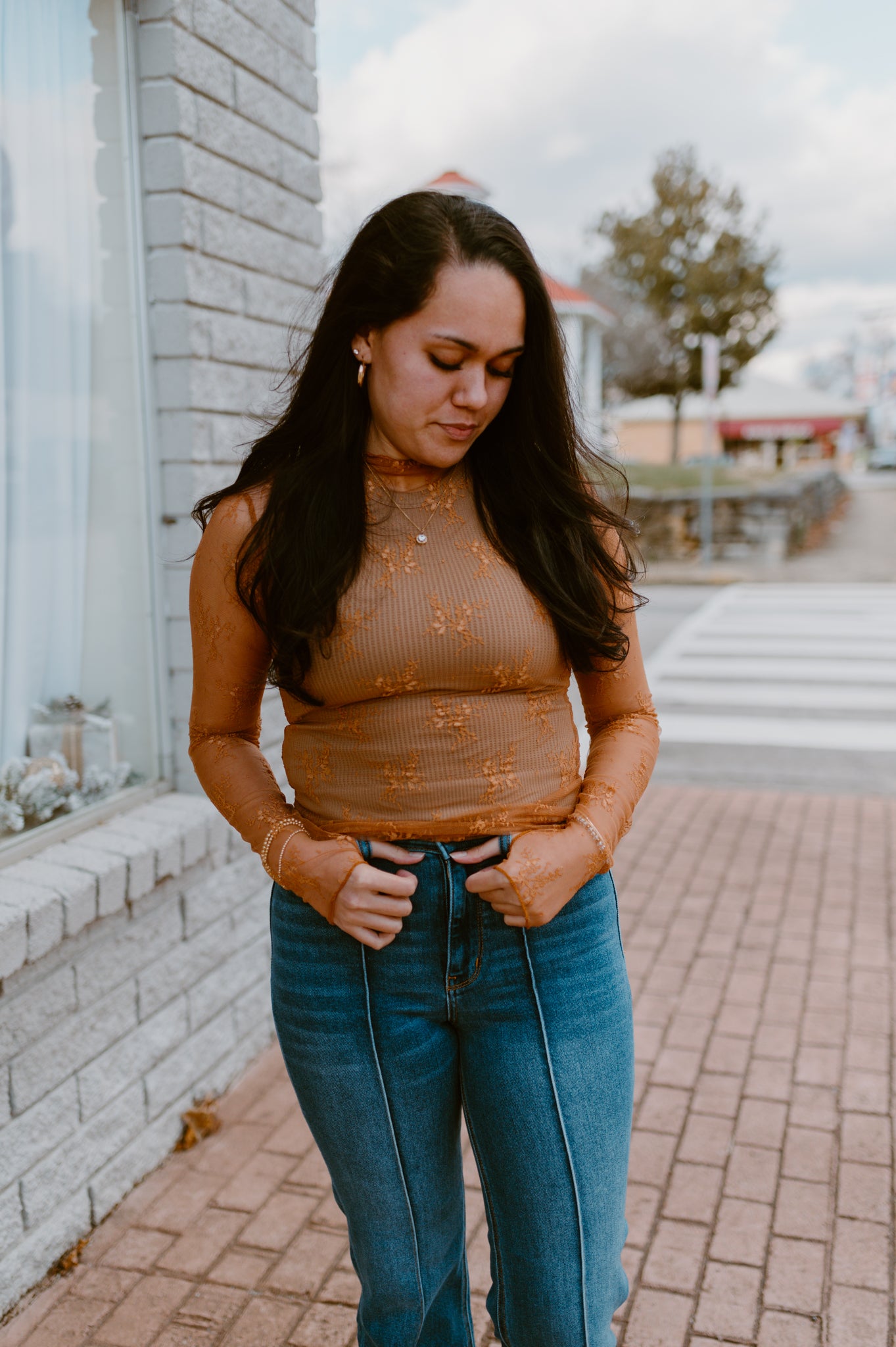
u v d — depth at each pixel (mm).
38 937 2102
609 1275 1429
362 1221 1442
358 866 1317
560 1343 1398
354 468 1378
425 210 1289
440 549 1376
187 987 2705
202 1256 2311
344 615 1330
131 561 2758
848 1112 2828
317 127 3209
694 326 26516
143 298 2645
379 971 1387
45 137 2463
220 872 2816
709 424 15172
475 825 1358
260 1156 2645
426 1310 1498
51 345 2533
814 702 7762
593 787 1439
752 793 5781
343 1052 1400
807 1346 2057
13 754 2506
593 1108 1390
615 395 27297
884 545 18656
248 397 2908
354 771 1382
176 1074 2670
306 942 1419
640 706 1563
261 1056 3086
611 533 1506
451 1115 1472
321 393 1397
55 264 2521
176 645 2787
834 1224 2402
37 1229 2223
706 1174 2586
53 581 2586
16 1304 2162
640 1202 2488
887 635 10242
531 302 1335
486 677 1355
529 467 1414
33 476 2510
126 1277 2246
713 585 14305
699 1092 2938
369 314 1306
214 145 2689
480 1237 2387
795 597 12930
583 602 1415
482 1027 1399
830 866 4668
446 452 1346
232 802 1482
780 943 3883
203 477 2746
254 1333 2100
